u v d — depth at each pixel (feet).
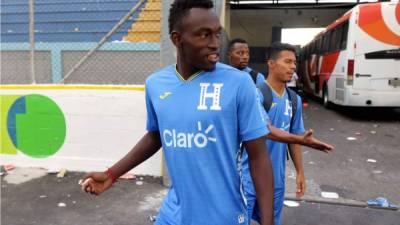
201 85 5.54
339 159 22.85
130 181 18.07
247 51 14.67
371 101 36.42
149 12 23.08
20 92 19.52
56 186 17.47
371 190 17.58
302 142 7.95
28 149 19.90
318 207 15.46
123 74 21.67
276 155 9.32
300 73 71.51
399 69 35.73
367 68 36.06
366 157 23.39
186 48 5.44
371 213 14.97
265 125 5.65
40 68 23.44
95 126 19.10
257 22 92.84
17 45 23.79
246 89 5.48
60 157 19.62
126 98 18.63
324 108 47.47
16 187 17.38
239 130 5.63
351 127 33.88
